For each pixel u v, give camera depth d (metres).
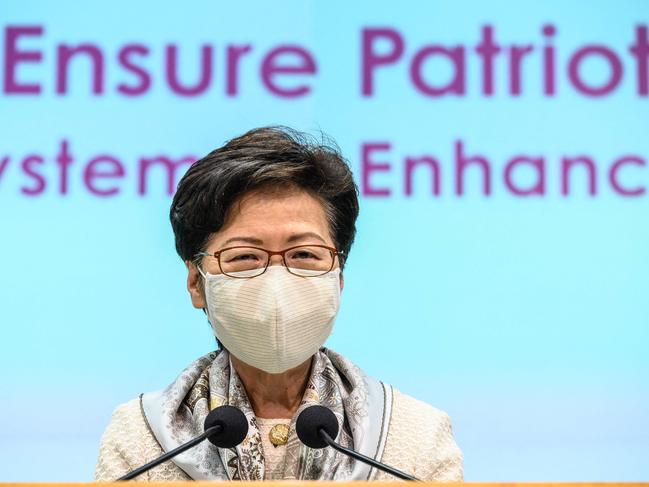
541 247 8.32
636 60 8.46
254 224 5.04
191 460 5.11
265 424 5.25
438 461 5.26
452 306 8.25
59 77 8.34
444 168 8.34
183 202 5.19
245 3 8.41
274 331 5.02
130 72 8.36
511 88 8.41
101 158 8.30
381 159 8.33
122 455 5.21
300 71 8.37
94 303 8.19
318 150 5.16
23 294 8.17
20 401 8.05
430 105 8.38
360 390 5.34
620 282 8.31
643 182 8.38
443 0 8.45
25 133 8.30
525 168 8.37
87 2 8.39
